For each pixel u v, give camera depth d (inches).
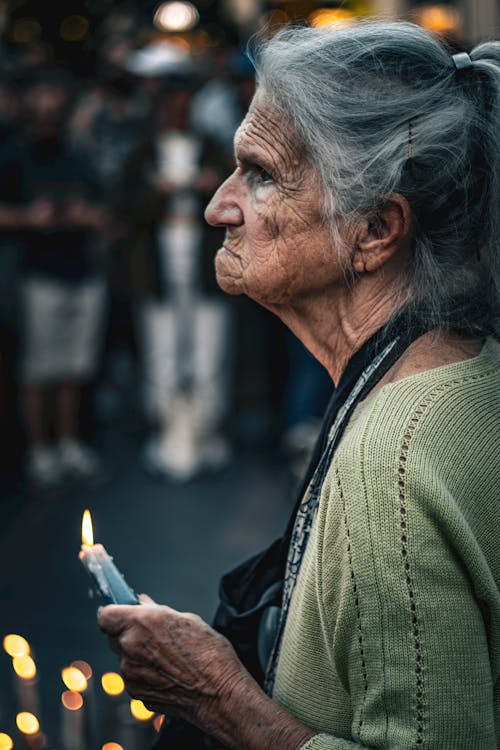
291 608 62.5
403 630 53.8
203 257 263.0
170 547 220.2
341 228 60.8
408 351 60.9
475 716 53.6
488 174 59.9
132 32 383.2
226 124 283.7
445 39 62.8
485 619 55.6
